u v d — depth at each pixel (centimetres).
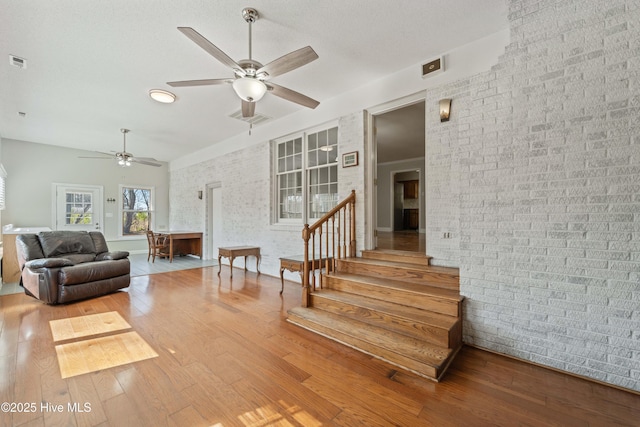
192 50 302
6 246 490
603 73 205
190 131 596
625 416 170
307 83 390
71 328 294
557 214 222
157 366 223
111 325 303
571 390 196
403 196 1030
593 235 209
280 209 553
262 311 350
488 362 233
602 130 206
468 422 166
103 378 206
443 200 319
